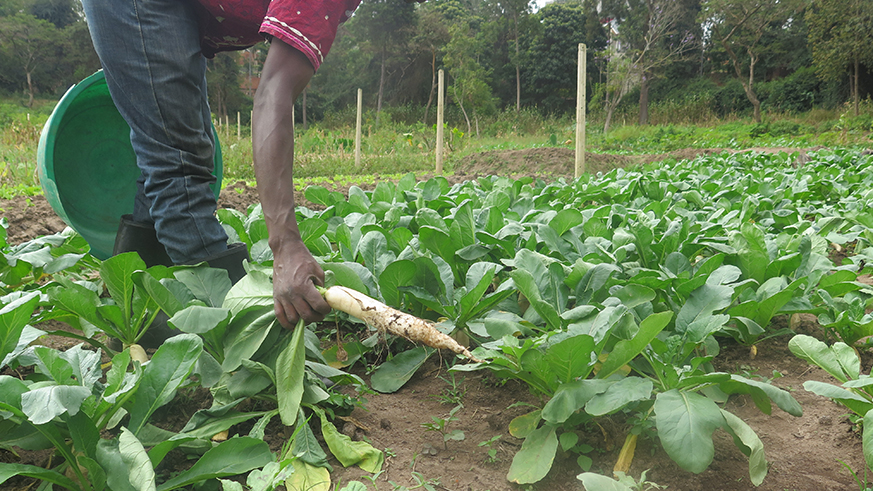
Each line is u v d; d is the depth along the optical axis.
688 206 4.32
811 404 1.68
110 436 1.43
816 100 38.06
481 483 1.32
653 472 1.34
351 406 1.61
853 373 1.45
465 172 12.55
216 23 1.97
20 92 58.09
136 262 1.59
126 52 1.73
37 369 1.52
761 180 5.99
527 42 52.59
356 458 1.38
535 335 1.71
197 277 1.63
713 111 40.62
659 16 36.09
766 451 1.44
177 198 1.83
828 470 1.36
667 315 1.28
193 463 1.34
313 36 1.52
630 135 27.28
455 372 1.92
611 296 1.73
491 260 2.57
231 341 1.50
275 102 1.47
